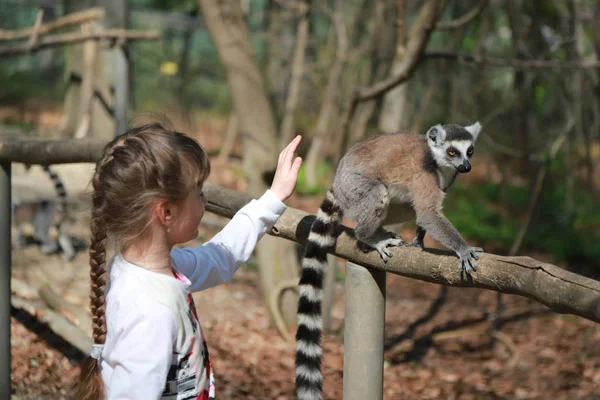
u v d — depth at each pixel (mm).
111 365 1922
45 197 8016
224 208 3275
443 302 9203
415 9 12484
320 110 16812
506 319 8672
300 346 3021
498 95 12945
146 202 1957
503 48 12375
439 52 7168
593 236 12102
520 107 10672
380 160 4047
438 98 13695
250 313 7715
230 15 7531
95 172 2055
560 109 12195
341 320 8039
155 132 2018
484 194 14062
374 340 2617
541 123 12625
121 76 9414
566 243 11641
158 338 1878
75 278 7391
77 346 5316
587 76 10883
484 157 16438
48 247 8047
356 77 15539
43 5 14977
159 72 19609
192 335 2004
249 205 2533
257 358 6402
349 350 2641
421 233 4105
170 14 17484
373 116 14703
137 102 19109
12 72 19703
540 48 10898
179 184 1972
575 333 8195
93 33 9047
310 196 14008
